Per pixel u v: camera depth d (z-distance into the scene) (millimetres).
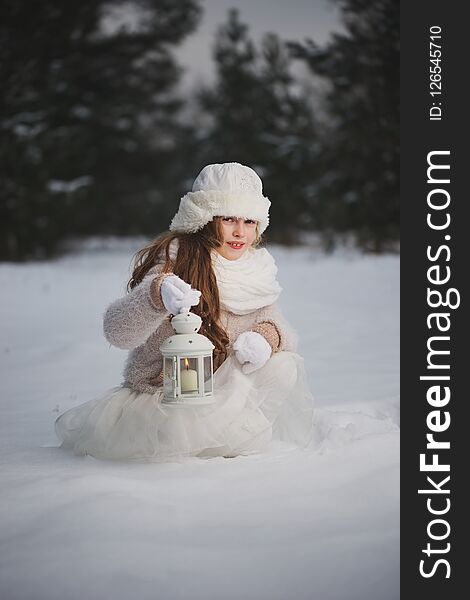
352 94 21188
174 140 34875
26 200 21438
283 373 3293
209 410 3152
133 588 1992
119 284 13508
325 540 2246
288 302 10039
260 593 1967
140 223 35188
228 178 3387
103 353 6379
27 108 21828
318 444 3336
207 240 3363
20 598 1978
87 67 25000
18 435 3816
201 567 2090
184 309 3023
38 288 12758
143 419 3135
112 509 2463
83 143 23703
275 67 26719
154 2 25578
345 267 16422
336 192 22531
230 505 2557
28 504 2578
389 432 3398
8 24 21625
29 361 6191
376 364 5652
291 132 26406
